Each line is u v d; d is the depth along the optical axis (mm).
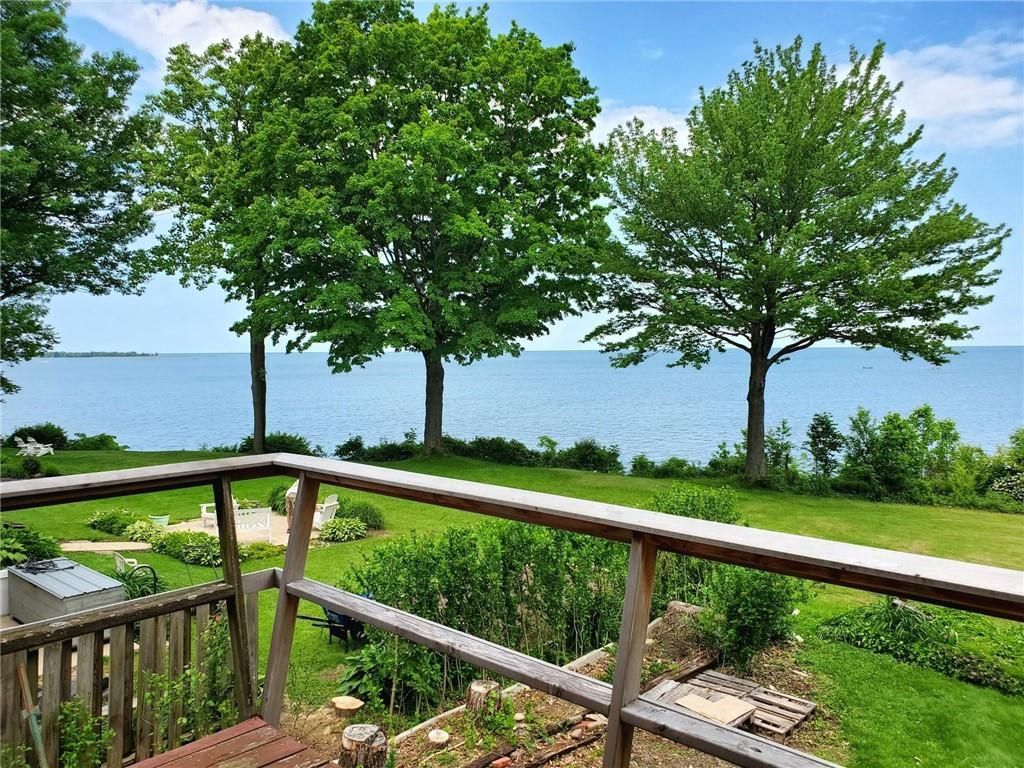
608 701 1416
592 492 14531
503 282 17875
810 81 15344
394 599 4445
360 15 18109
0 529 6883
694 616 5312
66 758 1856
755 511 13414
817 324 14641
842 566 1096
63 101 17141
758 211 15477
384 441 21172
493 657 1659
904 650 5262
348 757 2926
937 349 14828
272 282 18047
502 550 4969
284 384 99312
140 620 2021
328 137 16547
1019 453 15109
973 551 10422
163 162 18203
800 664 5113
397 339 16016
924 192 14664
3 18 15516
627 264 16547
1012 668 4852
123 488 1872
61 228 17688
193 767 1750
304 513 2268
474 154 16156
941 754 3838
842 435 16984
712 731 1275
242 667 2229
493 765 3326
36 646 1816
